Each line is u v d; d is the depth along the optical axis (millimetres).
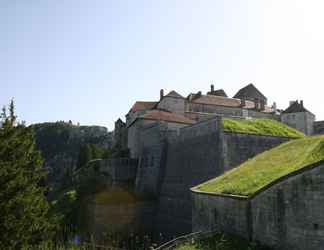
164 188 35406
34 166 17000
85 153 67000
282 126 29609
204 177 27156
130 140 53906
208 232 15031
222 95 72812
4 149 14906
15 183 14375
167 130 37375
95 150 67938
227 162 24781
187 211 29297
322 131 61188
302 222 11141
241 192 14469
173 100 57094
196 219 17938
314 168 10922
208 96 62812
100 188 42844
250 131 26391
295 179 11469
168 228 32438
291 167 14328
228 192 15195
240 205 13875
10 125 15641
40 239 15125
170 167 34969
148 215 36000
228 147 25125
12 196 14141
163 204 34781
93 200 36156
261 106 68188
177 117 49281
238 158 25172
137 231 35156
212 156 26391
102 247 20875
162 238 31922
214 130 26594
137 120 49344
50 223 16875
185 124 44344
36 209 15820
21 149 15656
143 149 43688
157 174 37250
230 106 61406
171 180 34000
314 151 14797
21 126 16516
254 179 15273
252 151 25703
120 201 35875
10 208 13875
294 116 63375
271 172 15250
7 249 13359
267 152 20156
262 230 12641
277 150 19328
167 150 36781
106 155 63375
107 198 36969
